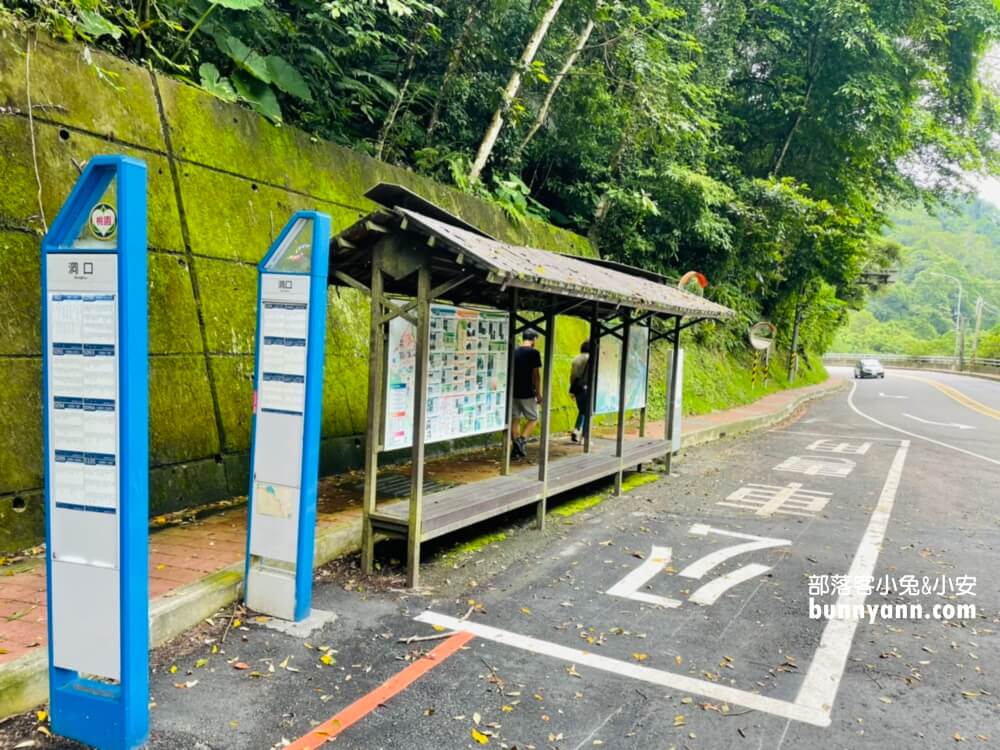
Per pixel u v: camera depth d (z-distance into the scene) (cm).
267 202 709
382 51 1027
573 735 305
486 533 620
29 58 512
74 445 281
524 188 1230
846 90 1773
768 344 2166
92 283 276
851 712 330
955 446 1252
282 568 420
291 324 400
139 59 666
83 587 283
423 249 459
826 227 2039
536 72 1080
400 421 502
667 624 431
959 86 2139
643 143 1434
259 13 791
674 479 908
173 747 285
